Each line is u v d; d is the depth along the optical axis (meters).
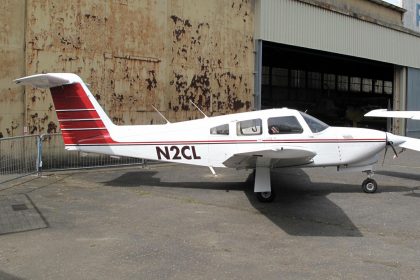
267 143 7.79
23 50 9.75
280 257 4.59
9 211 6.48
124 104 11.43
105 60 11.01
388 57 21.50
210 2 13.44
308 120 7.88
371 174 8.09
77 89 8.31
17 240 5.11
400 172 10.72
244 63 14.58
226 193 7.93
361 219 6.19
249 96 14.80
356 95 34.44
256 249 4.86
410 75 23.41
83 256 4.58
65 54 10.32
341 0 18.84
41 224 5.80
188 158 8.09
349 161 7.85
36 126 10.01
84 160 10.71
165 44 12.27
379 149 7.93
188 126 8.15
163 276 4.05
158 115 12.20
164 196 7.65
